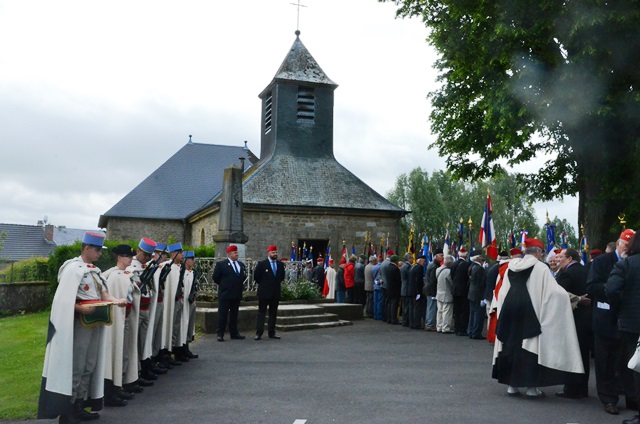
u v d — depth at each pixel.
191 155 43.28
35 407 6.77
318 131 32.81
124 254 7.00
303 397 7.29
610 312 6.63
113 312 6.89
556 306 7.10
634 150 16.36
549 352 7.01
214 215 31.34
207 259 15.92
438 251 16.84
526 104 16.81
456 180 22.73
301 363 9.84
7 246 58.47
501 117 16.94
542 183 22.25
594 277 6.79
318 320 15.63
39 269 21.83
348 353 10.98
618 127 17.27
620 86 16.36
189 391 7.66
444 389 7.77
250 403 6.97
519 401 7.09
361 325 16.25
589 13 14.94
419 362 9.97
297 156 32.16
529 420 6.21
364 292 19.97
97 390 6.21
